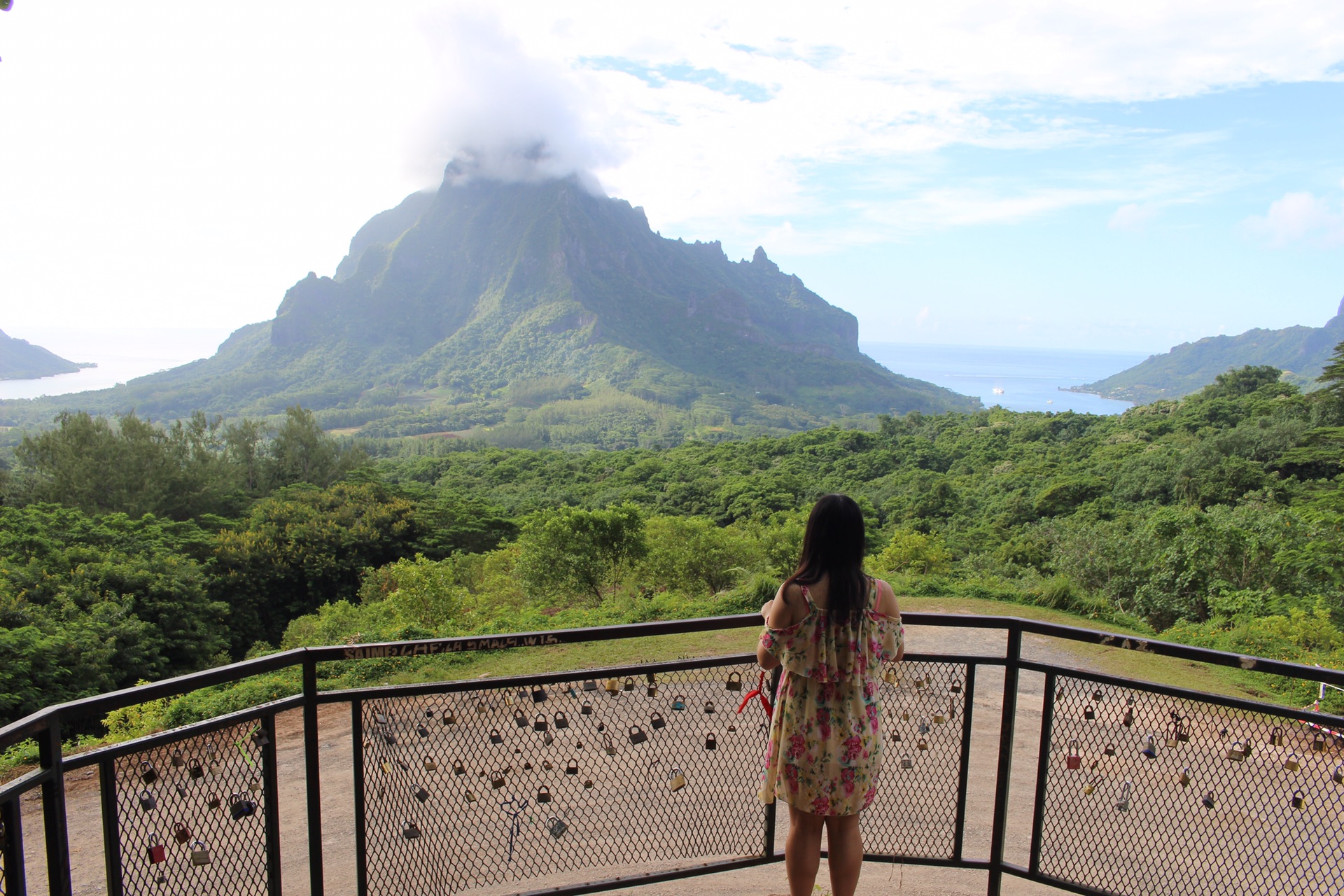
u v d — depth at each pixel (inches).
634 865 100.0
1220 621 476.4
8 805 63.2
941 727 98.0
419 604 532.4
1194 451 1518.2
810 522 80.7
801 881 83.5
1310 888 92.1
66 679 579.5
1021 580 561.0
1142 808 97.0
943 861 98.0
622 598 694.5
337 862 159.9
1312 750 93.5
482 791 97.3
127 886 73.7
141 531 1102.4
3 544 800.3
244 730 79.6
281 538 1186.0
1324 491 1182.3
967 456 2844.5
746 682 100.1
